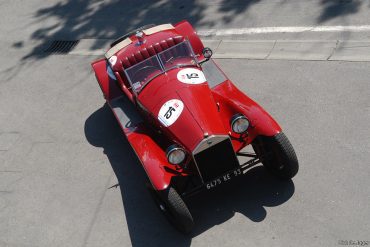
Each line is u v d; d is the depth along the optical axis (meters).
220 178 6.23
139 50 7.71
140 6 11.80
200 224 6.53
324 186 6.48
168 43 7.80
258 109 6.37
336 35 8.98
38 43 11.69
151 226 6.74
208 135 6.03
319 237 5.94
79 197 7.47
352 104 7.54
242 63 9.05
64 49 11.18
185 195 6.23
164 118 6.55
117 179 7.57
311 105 7.73
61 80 10.19
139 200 7.14
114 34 11.12
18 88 10.32
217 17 10.52
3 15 13.28
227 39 9.80
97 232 6.89
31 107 9.65
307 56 8.72
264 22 9.92
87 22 11.88
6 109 9.77
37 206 7.53
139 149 6.47
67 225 7.11
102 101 9.29
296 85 8.20
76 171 7.92
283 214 6.32
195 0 11.31
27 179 8.03
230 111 6.58
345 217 6.06
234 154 6.20
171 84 6.85
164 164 6.20
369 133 7.00
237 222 6.41
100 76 8.02
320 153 6.93
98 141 8.38
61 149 8.43
